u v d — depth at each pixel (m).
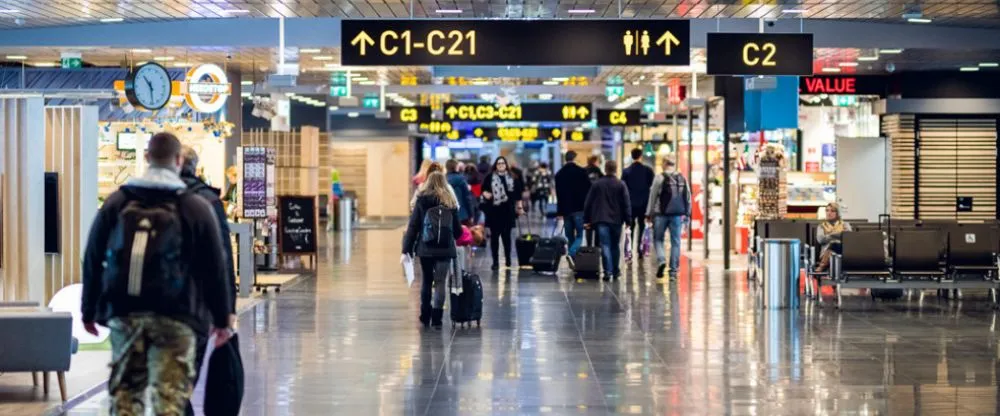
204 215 6.50
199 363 7.65
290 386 10.52
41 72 24.92
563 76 27.52
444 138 49.34
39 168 12.86
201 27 20.77
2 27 20.61
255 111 27.23
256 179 19.31
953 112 26.56
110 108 23.88
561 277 21.34
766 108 23.70
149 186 6.49
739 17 18.27
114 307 6.31
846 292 18.84
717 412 9.41
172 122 22.19
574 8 17.31
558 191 22.27
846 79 26.72
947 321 15.05
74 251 13.16
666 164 20.91
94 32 20.81
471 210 20.00
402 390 10.32
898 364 11.70
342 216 40.41
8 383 10.40
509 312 15.98
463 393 10.19
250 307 16.58
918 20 19.11
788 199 26.28
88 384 10.37
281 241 22.78
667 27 15.94
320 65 24.83
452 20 15.86
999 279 17.17
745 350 12.59
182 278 6.38
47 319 9.48
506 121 37.41
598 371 11.28
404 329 14.23
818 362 11.81
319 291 18.88
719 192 29.97
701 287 19.42
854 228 18.89
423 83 30.73
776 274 16.45
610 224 20.75
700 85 28.95
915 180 26.94
